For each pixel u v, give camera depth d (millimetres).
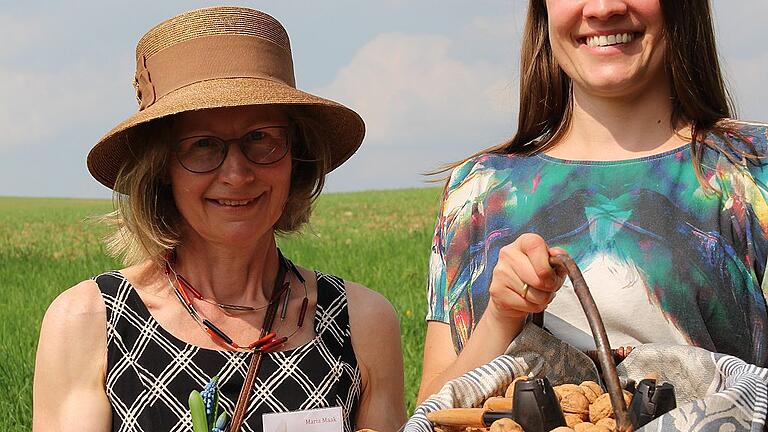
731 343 2932
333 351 3383
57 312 3248
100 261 21156
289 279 3465
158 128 3213
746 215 2943
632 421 2312
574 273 2402
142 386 3188
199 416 3012
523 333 2691
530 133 3355
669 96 3139
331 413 3150
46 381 3219
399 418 3547
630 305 2926
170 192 3350
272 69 3344
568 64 3121
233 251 3301
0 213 53562
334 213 39688
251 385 3225
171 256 3354
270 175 3217
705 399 2180
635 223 2994
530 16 3332
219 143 3160
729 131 3055
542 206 3143
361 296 3545
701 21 3055
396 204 46562
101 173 3428
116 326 3236
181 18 3322
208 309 3309
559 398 2463
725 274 2918
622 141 3148
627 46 3010
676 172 3033
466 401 2572
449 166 3486
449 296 3309
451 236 3336
